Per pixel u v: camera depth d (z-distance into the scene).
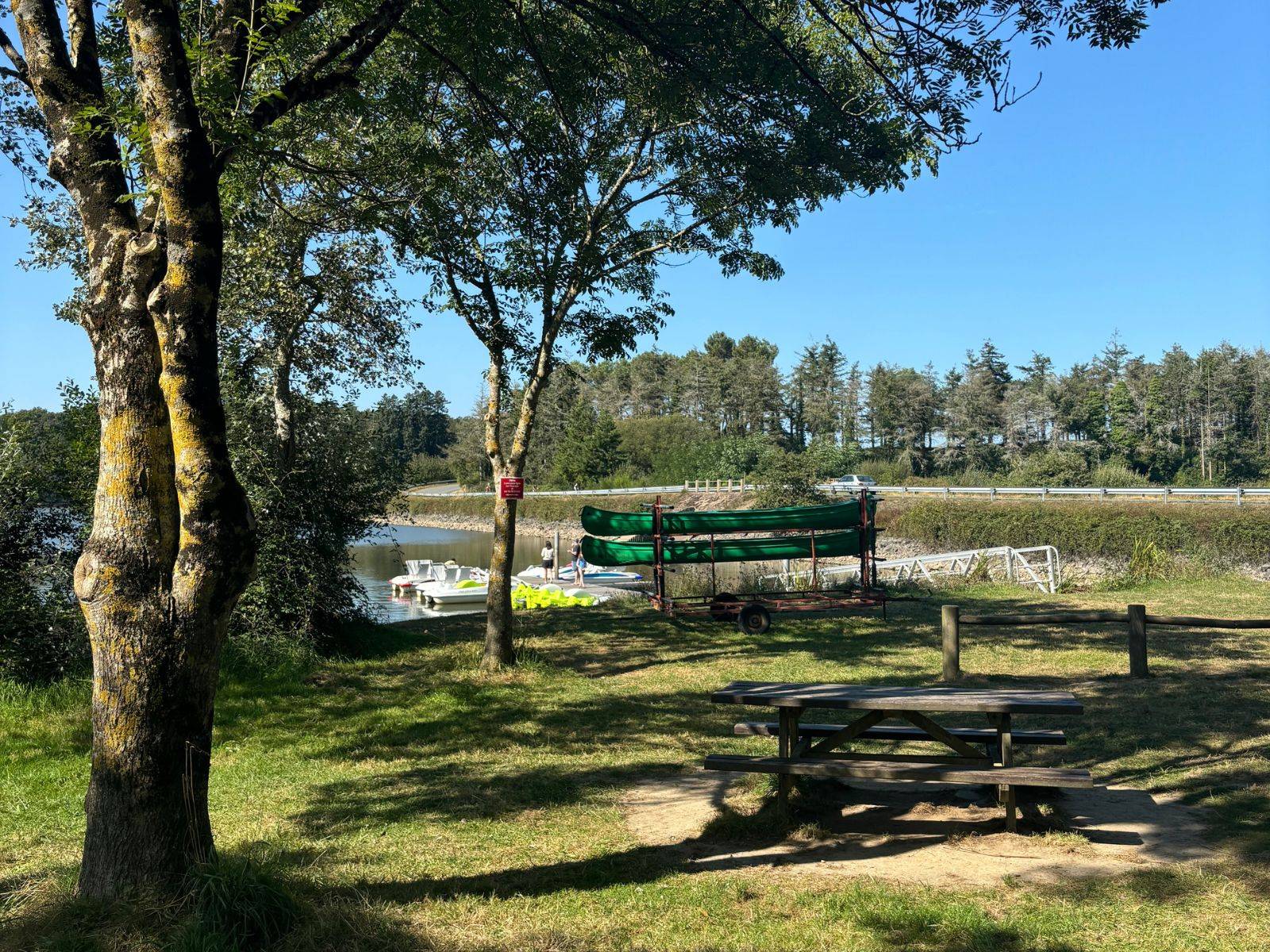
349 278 13.73
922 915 4.13
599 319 11.90
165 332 4.20
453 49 9.36
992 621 10.56
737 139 10.12
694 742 8.25
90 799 4.18
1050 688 9.80
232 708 9.59
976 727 8.24
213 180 4.41
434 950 3.92
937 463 92.62
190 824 4.21
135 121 4.60
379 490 14.37
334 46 6.07
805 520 17.52
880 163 9.35
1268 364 90.12
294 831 5.84
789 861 5.07
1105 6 6.96
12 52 4.91
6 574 9.91
